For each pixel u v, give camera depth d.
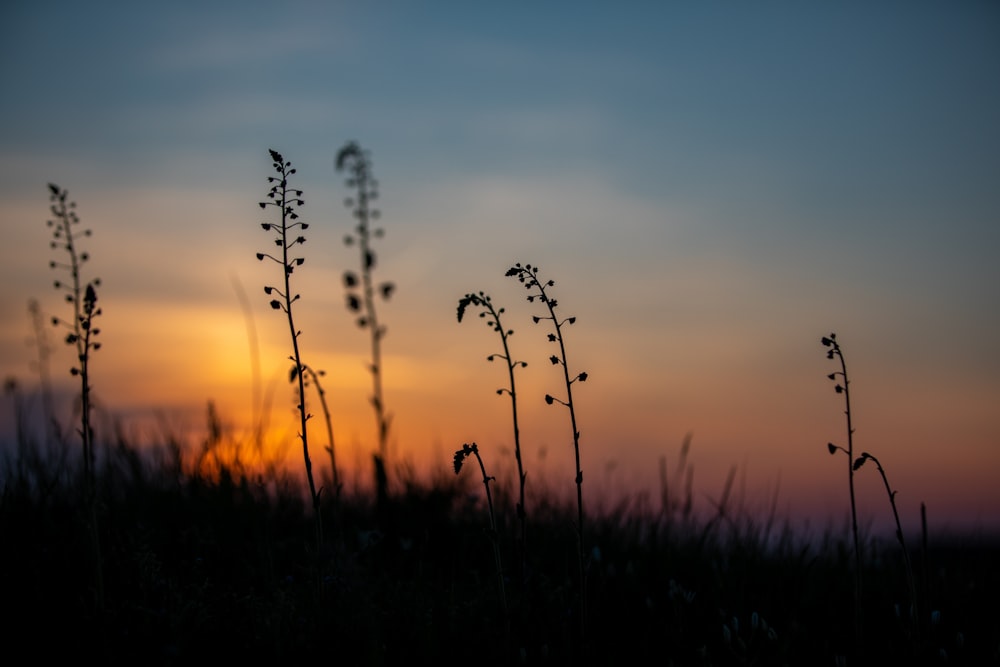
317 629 4.68
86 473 4.65
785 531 6.66
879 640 5.11
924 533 5.06
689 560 6.52
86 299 4.64
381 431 8.85
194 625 4.72
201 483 6.95
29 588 5.03
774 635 4.74
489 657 4.69
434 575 6.18
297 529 6.93
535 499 7.59
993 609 5.56
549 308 4.71
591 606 5.44
